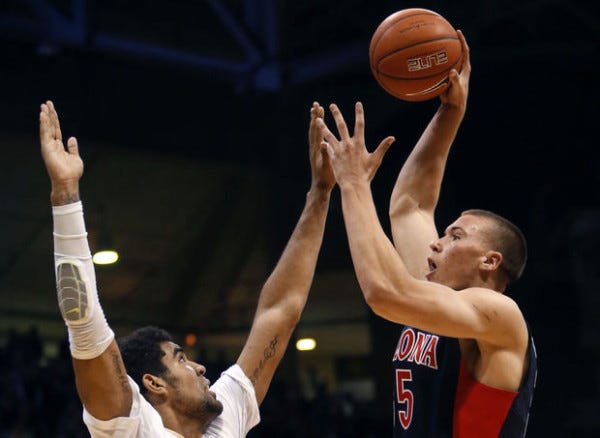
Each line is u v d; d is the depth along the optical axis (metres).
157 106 14.11
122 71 13.80
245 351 3.79
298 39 14.54
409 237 3.80
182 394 3.38
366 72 14.40
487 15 13.33
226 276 19.17
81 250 3.01
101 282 18.20
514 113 15.77
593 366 14.55
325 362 24.06
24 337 13.17
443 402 3.22
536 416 14.78
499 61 14.49
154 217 17.22
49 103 3.13
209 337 20.22
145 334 3.47
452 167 15.89
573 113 15.69
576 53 14.24
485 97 15.72
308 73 14.08
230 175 16.64
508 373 3.16
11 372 11.80
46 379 11.80
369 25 13.90
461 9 13.66
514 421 3.17
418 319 3.04
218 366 15.04
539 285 15.13
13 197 15.76
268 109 15.03
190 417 3.40
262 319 3.83
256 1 13.83
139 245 17.73
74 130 13.27
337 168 3.21
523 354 3.21
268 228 15.46
